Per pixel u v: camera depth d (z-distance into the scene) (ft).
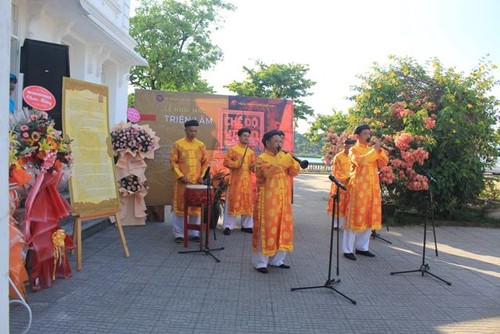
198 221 22.33
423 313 13.84
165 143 27.43
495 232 28.43
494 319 13.55
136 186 25.22
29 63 19.06
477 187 31.09
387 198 31.32
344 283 16.51
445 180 29.32
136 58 36.24
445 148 30.30
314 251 21.47
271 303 14.11
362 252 21.06
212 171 27.86
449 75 31.07
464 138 30.12
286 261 19.35
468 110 30.40
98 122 17.83
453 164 29.60
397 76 32.09
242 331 11.92
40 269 14.30
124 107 39.11
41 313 12.43
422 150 27.66
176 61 63.52
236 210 24.52
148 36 62.44
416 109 30.53
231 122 28.43
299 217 31.83
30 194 13.76
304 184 61.62
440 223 30.78
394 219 30.76
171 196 27.30
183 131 27.66
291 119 29.25
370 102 32.27
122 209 25.36
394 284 16.67
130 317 12.48
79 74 29.68
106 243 21.01
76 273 16.16
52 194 14.64
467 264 20.01
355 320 13.05
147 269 17.13
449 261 20.48
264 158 16.93
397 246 23.36
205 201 20.27
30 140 13.42
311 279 16.81
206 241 20.07
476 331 12.58
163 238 22.88
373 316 13.42
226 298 14.37
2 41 7.33
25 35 22.82
